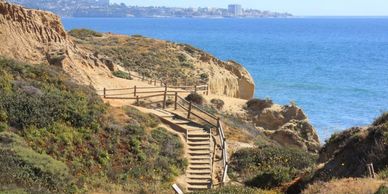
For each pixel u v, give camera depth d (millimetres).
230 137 38594
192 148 33781
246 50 159875
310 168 26891
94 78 46719
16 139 25844
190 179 30391
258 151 34062
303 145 45312
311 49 166625
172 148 32594
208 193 22656
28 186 21078
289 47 174750
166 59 70438
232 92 71812
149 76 62000
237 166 32688
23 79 33375
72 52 48531
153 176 28875
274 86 89312
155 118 36281
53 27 50125
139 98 41906
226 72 73562
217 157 33812
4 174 21250
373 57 140875
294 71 108750
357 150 23422
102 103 34906
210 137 35219
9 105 28688
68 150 27891
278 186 25797
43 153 26312
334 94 82000
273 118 51906
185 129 35719
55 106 30281
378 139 22922
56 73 37156
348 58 137625
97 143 29516
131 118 34219
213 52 151500
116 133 31234
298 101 76625
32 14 47500
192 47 77750
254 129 45938
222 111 51000
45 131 28234
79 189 24141
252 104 53906
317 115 67688
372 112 69562
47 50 45438
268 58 135750
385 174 20391
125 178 27781
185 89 57312
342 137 27703
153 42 77375
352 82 94312
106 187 25844
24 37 44969
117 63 63219
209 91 64688
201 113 41406
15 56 42656
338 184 19828
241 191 22703
